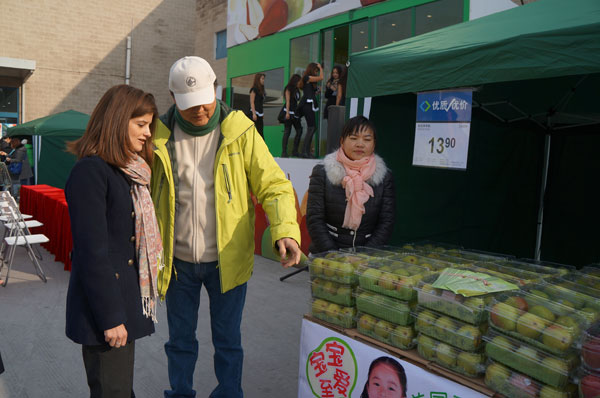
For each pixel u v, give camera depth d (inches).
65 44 657.6
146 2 702.5
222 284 91.8
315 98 304.2
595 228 191.2
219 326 96.7
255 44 357.1
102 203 67.5
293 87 311.4
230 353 97.0
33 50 639.1
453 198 166.7
